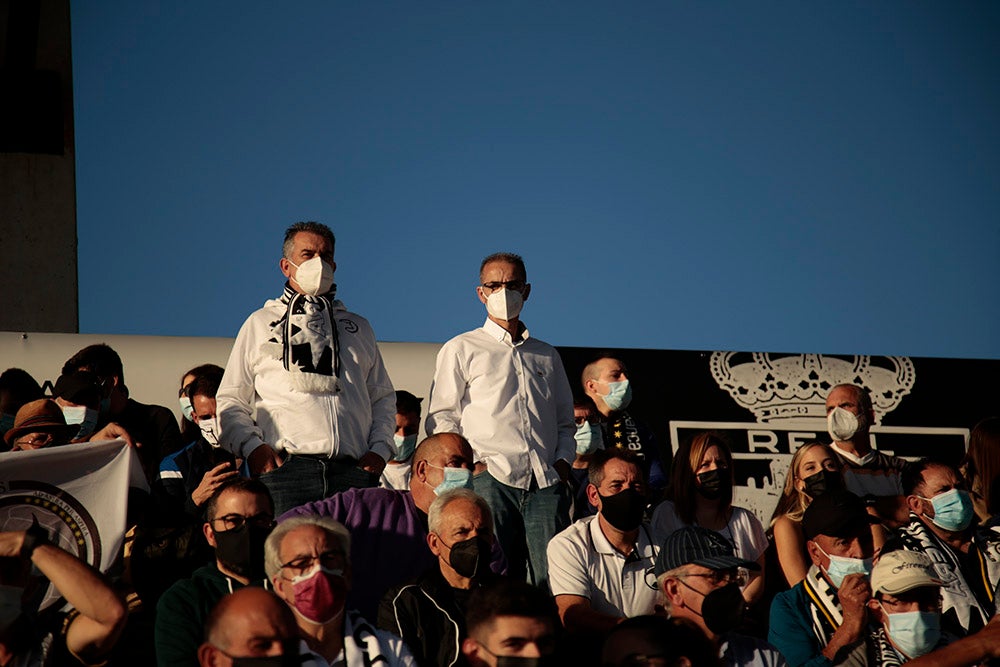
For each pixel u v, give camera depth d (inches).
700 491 409.1
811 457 450.6
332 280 407.2
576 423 478.3
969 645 347.3
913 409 604.4
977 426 491.2
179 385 550.6
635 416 574.9
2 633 293.7
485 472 420.2
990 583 408.2
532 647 290.8
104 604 296.2
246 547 334.6
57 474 359.3
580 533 381.4
